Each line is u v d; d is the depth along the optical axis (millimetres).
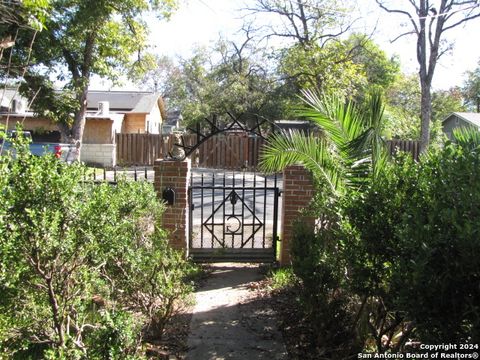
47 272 2922
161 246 4785
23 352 3701
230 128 6652
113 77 15602
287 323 4816
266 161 5879
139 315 4496
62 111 15258
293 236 4832
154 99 31906
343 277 4129
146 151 22812
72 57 15133
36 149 12641
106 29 14570
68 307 3277
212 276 6371
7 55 11680
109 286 4180
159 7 14992
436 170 3115
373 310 4082
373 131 4691
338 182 5363
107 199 3527
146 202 4582
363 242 3455
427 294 2434
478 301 2375
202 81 39844
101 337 3125
